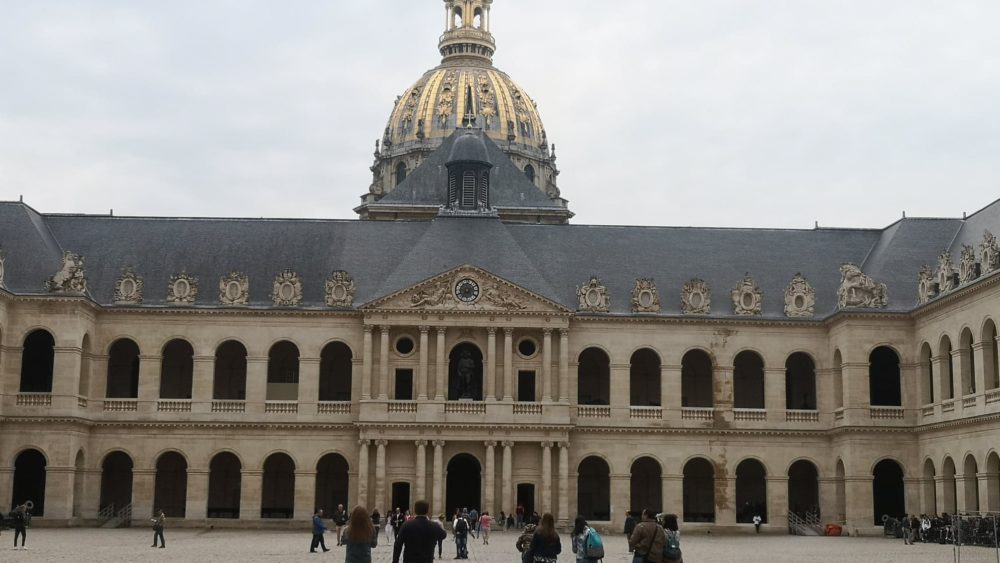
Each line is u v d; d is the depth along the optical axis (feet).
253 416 360.48
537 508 355.77
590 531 131.75
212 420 358.84
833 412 363.15
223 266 376.89
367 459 353.51
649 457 364.38
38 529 330.54
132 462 366.43
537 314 360.28
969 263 317.63
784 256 389.80
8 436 340.59
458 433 354.74
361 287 372.79
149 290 369.50
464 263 364.79
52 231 384.27
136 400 359.46
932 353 339.57
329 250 383.65
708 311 369.71
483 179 400.88
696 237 395.34
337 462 380.37
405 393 363.56
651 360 385.29
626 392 364.58
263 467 362.74
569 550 265.13
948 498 330.13
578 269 382.42
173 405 359.87
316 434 360.89
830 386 365.40
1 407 339.36
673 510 360.89
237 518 366.22
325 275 376.27
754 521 359.05
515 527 350.43
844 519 356.38
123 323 362.74
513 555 248.52
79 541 277.44
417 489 351.87
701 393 386.11
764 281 381.40
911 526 307.99
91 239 382.22
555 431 355.97
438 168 513.86
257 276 375.04
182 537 305.73
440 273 359.87
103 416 357.82
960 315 321.32
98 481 355.97
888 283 364.79
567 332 361.51
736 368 385.29
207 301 367.45
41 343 366.02
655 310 368.89
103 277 371.97
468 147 400.06
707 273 382.83
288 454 359.66
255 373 362.33
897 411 350.43
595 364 384.27
